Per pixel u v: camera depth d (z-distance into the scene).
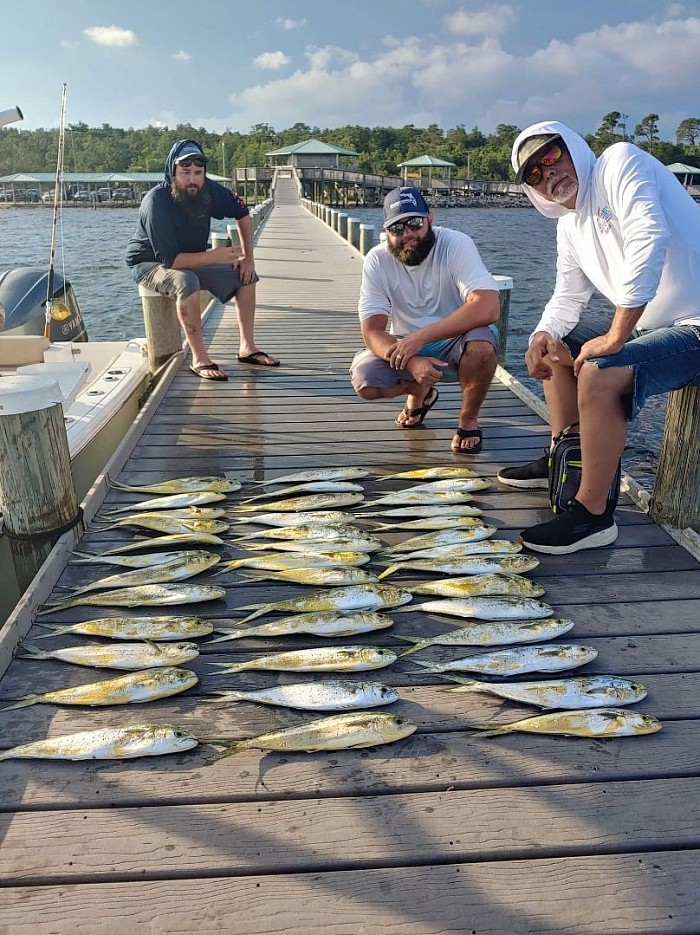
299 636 2.55
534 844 1.72
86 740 2.00
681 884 1.62
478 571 2.92
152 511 3.52
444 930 1.53
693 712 2.16
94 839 1.73
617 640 2.50
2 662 2.34
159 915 1.56
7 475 2.96
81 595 2.79
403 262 3.92
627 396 2.79
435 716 2.15
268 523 3.38
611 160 2.72
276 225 21.73
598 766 1.95
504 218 54.97
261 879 1.64
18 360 4.68
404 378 4.28
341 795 1.86
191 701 2.23
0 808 1.82
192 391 5.50
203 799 1.84
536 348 3.32
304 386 5.64
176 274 5.61
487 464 4.06
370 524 3.38
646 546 3.12
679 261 2.75
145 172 77.81
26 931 1.53
